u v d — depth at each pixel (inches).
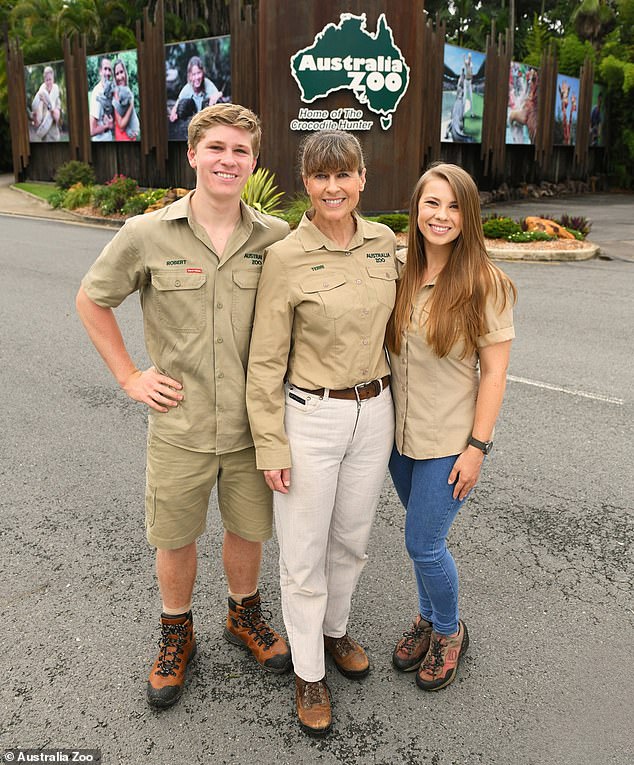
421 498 99.6
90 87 1075.3
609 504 160.1
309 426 95.3
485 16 1918.1
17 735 96.1
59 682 106.0
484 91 991.6
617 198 1229.1
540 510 157.2
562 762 92.2
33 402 225.0
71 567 136.0
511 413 213.9
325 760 92.7
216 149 88.9
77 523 152.2
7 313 344.8
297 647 99.6
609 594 128.0
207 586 131.0
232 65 799.7
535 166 1230.3
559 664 110.3
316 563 98.9
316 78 633.0
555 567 136.3
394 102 651.5
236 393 97.5
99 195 861.2
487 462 180.7
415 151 681.6
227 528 107.3
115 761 92.2
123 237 93.5
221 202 90.9
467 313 93.4
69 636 116.3
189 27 1624.0
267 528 105.7
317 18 621.6
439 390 97.9
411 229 96.0
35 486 168.7
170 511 100.7
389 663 111.5
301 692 99.5
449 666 105.3
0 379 247.3
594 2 1593.3
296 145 651.5
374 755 93.4
